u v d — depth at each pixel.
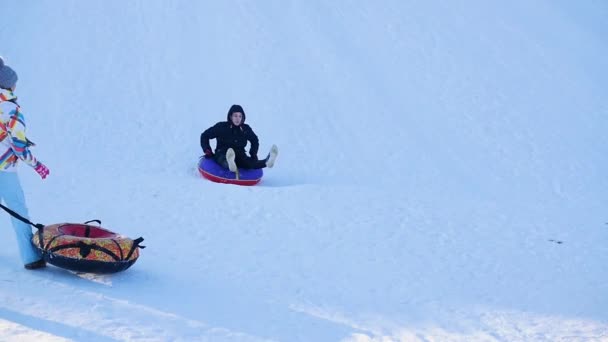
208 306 6.11
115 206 9.84
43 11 20.94
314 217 10.07
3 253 7.00
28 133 14.21
